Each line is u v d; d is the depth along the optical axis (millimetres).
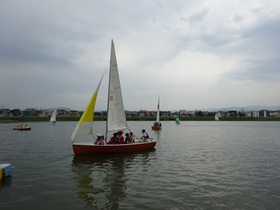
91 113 23016
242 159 21750
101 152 22891
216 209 10055
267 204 10617
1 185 13281
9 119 142375
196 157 22766
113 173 16250
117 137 24984
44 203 10609
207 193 12078
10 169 15469
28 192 12086
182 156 23297
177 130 71812
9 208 10008
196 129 77562
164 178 15000
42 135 49000
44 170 17000
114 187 13047
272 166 18672
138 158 21969
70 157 22203
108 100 24578
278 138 44094
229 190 12586
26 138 42094
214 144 34125
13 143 34031
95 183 13805
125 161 20469
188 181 14305
